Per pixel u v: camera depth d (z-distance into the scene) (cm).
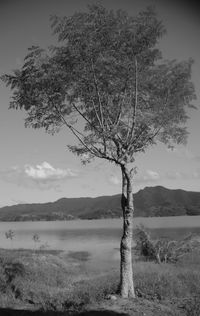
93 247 7275
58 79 1592
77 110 1725
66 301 1667
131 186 1661
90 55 1559
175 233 9681
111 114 1716
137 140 1739
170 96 1742
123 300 1534
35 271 2739
